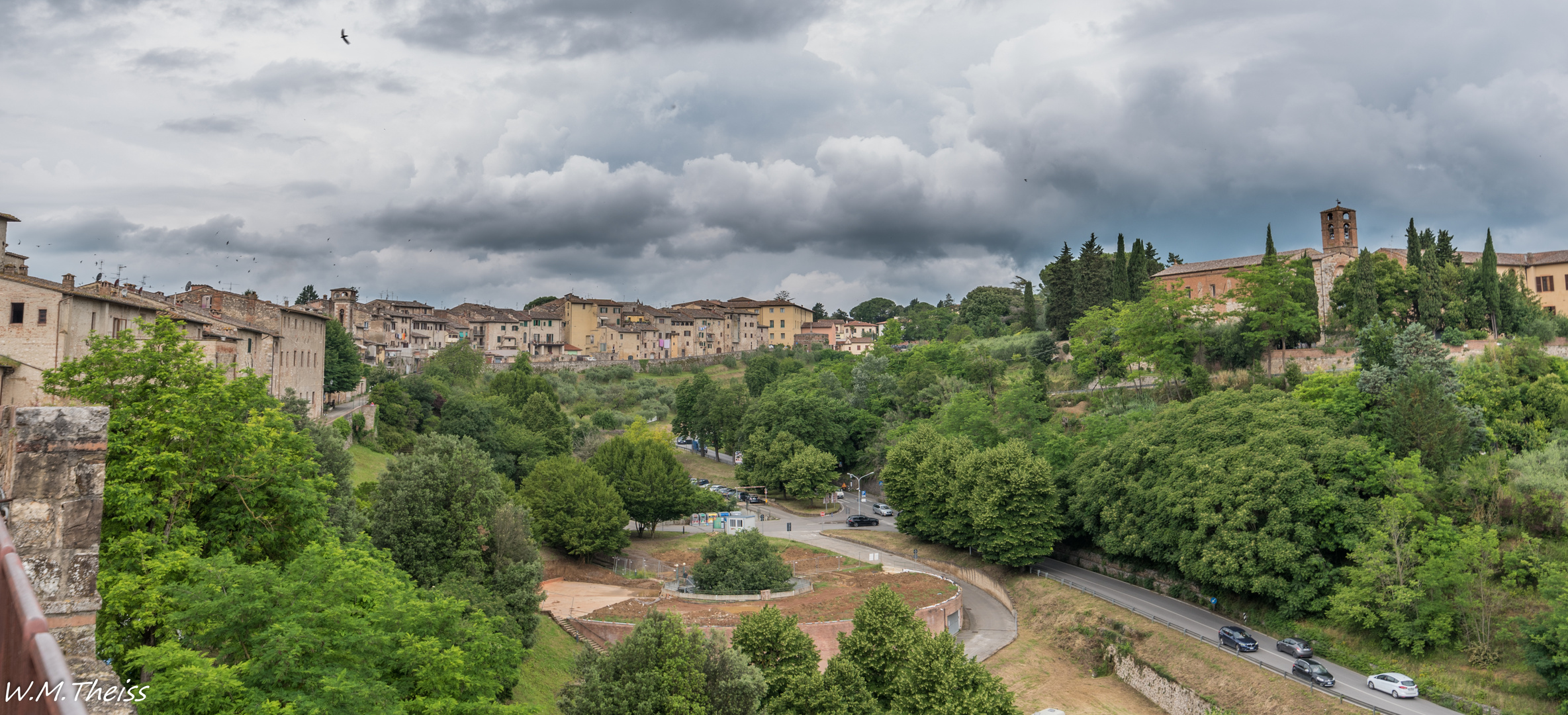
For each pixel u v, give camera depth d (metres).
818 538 118.81
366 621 33.09
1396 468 70.75
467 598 54.88
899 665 58.78
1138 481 88.12
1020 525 95.38
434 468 68.06
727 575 88.75
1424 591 65.12
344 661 30.09
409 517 64.75
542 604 84.38
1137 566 91.56
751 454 143.00
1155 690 69.88
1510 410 83.00
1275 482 74.12
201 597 28.27
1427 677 61.06
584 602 85.75
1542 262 129.25
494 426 128.38
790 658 56.31
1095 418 109.50
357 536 53.75
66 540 14.09
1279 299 113.62
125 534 33.81
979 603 93.94
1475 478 69.88
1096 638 79.19
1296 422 79.88
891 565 104.44
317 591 31.25
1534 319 114.25
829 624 75.94
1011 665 77.38
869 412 155.25
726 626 74.31
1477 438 77.50
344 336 123.06
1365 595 65.31
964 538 101.56
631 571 100.00
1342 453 73.81
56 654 6.52
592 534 100.88
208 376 39.44
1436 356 85.12
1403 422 75.06
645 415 182.00
